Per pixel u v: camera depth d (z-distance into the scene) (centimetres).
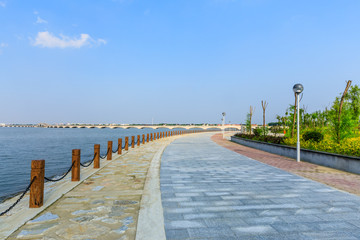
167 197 541
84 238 339
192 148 1794
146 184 663
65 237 342
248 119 2983
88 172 836
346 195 559
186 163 1063
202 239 335
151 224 383
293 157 1220
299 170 888
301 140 1398
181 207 473
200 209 461
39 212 441
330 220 406
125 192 585
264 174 814
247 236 344
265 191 595
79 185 660
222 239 335
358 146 936
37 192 463
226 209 461
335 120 1205
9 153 2742
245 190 604
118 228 374
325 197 543
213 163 1062
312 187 636
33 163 470
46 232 358
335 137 1195
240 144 2195
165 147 1875
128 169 916
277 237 341
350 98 1399
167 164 1036
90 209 463
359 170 803
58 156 2455
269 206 479
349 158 847
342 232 359
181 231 361
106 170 895
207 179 735
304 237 342
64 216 425
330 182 695
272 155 1359
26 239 336
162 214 429
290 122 1795
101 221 403
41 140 5381
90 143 4409
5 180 1327
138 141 1961
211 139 2998
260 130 2458
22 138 6278
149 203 492
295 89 1104
